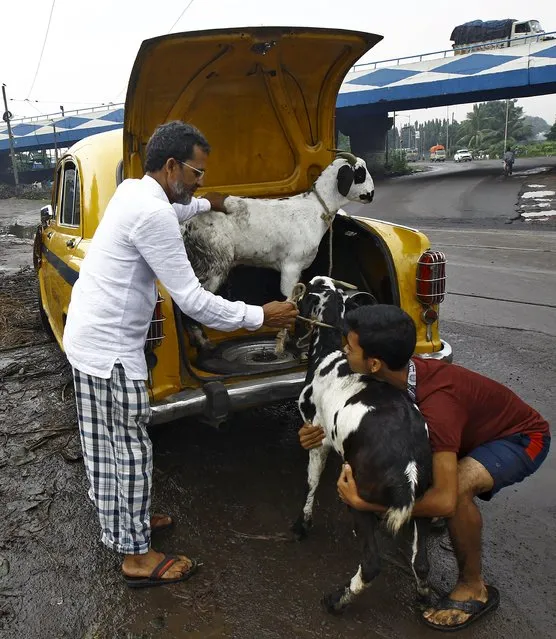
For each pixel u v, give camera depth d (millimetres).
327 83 3859
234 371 3416
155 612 2600
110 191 3832
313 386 2840
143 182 2471
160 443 4020
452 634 2451
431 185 24984
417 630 2477
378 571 2332
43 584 2785
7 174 46906
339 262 4336
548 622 2506
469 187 22750
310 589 2709
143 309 2533
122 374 2510
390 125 32188
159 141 2430
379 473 2213
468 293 7746
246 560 2908
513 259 9812
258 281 4430
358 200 3826
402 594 2674
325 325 2938
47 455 3945
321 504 3344
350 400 2496
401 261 3664
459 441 2340
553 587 2705
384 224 4004
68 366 5527
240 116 3734
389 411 2334
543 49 23375
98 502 2662
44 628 2523
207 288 3637
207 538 3074
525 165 31078
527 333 6121
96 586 2770
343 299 3033
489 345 5789
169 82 3328
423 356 3660
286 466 3742
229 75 3463
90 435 2590
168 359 3150
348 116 30297
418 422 2301
